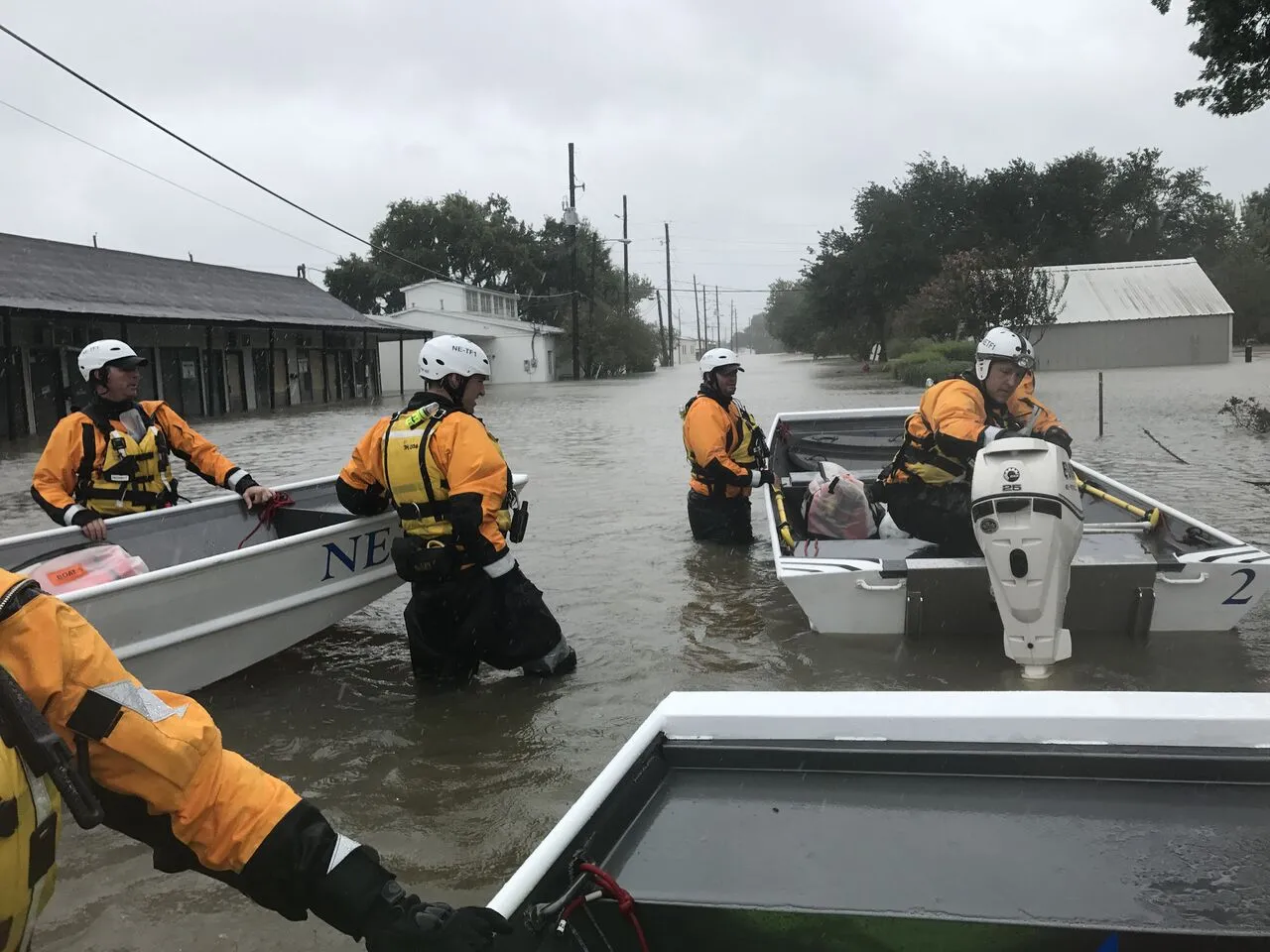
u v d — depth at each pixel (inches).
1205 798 70.2
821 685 170.4
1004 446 154.3
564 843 65.2
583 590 241.3
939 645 182.7
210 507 224.2
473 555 174.6
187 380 1040.2
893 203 1899.6
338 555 199.9
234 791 56.1
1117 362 1421.0
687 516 330.0
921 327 1592.0
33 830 48.5
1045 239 1967.3
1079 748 73.7
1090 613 176.4
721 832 70.9
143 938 108.3
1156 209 2265.0
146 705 54.6
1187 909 60.0
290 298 1360.7
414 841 126.9
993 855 66.1
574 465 470.0
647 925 64.2
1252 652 173.2
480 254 2452.0
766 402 884.6
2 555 188.7
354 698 178.4
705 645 197.6
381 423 192.9
